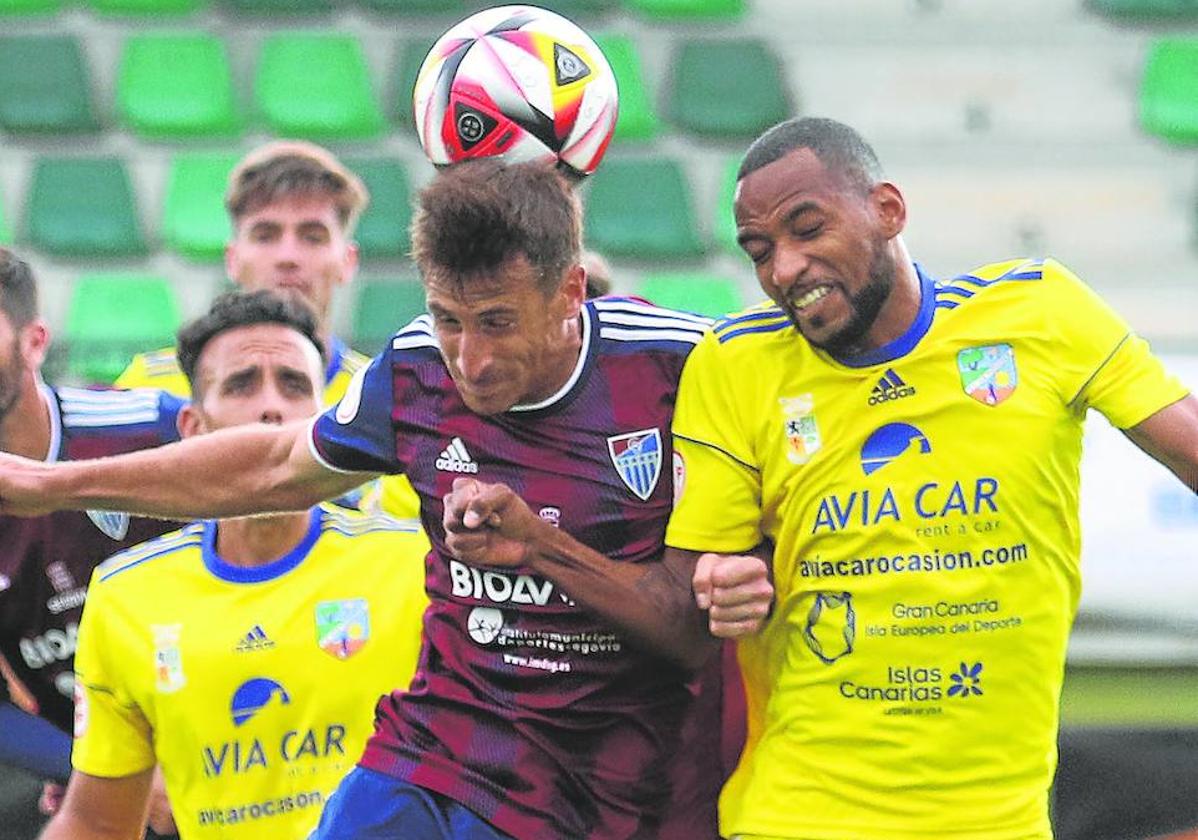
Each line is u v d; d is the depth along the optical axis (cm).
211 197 3441
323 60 3588
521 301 1214
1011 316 1315
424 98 1436
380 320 3234
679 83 3534
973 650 1303
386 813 1355
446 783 1346
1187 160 3422
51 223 3422
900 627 1305
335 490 1385
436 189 1220
